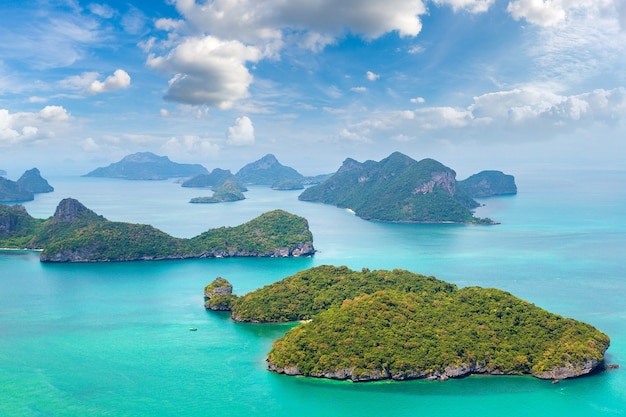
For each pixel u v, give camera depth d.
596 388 194.75
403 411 183.38
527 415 179.75
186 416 181.75
